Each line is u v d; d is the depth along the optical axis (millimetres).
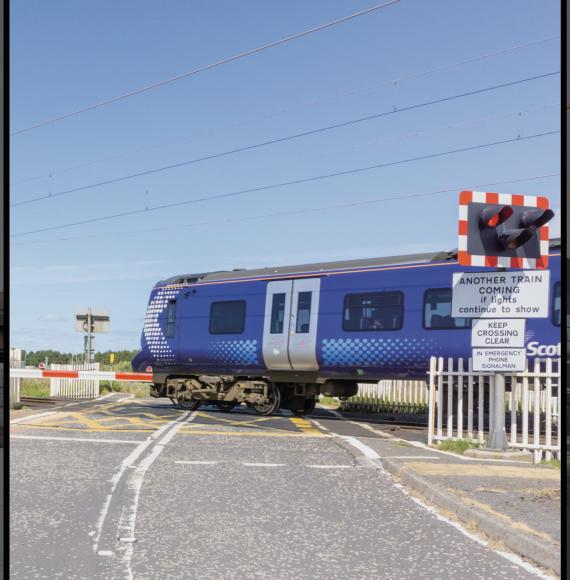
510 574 5156
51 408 19703
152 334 20984
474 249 10633
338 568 5270
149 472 9156
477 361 10977
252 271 19406
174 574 5098
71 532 6219
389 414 20609
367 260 17375
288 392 19328
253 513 7016
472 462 9883
